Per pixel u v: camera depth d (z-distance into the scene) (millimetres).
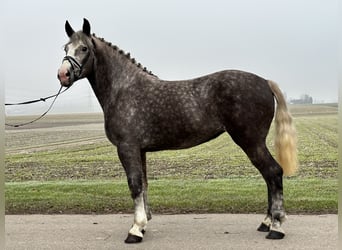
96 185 8438
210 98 4645
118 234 5090
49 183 8688
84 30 4969
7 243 4703
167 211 6406
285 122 4727
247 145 4598
